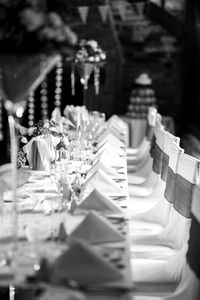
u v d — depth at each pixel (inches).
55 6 121.0
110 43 439.5
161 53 474.6
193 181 147.6
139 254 147.0
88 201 138.5
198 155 383.2
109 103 450.0
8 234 122.3
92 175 161.9
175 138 191.8
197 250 154.6
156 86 479.8
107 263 99.0
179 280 135.9
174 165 168.4
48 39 113.8
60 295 97.6
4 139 279.3
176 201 159.0
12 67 116.2
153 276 136.3
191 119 475.8
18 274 99.8
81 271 97.6
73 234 117.0
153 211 172.6
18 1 113.6
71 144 207.5
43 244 110.5
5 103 120.3
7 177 149.4
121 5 465.1
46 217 135.6
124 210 143.3
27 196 156.3
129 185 223.5
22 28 113.1
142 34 472.7
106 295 95.4
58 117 244.2
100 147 227.3
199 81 465.1
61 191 150.1
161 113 481.4
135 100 434.6
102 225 118.4
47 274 98.0
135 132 424.8
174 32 470.0
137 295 130.7
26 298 128.5
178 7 470.6
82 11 374.3
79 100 389.1
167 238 156.2
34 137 199.5
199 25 450.0
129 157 291.3
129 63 479.2
